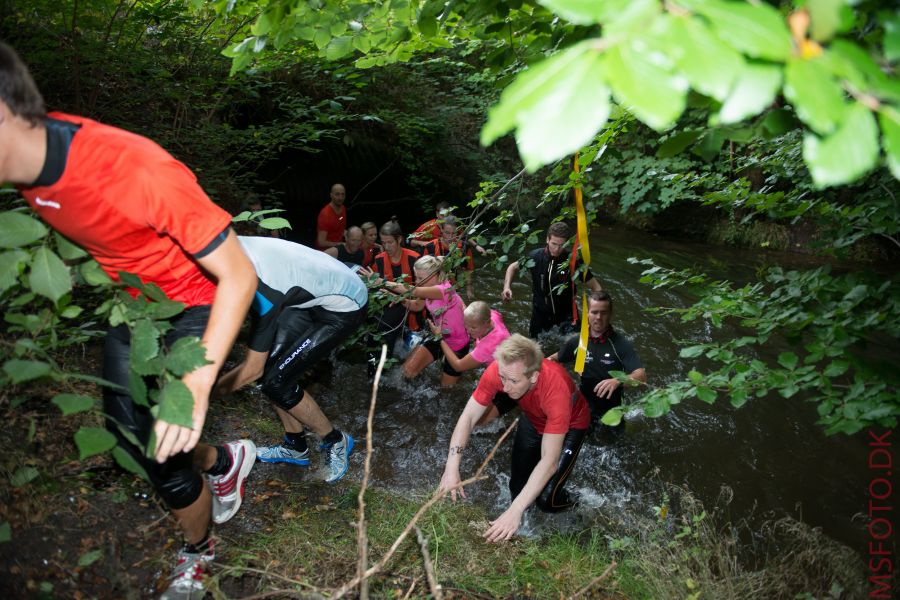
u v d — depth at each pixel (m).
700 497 3.97
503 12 2.73
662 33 0.79
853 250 9.98
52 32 5.39
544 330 6.23
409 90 10.32
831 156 0.80
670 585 2.95
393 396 5.00
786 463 4.36
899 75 0.92
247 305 1.80
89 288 4.25
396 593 2.71
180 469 2.24
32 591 2.22
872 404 2.12
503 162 11.38
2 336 3.22
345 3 2.96
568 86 0.76
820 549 3.19
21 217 1.73
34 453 2.88
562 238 5.77
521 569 3.03
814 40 0.83
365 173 9.89
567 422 3.24
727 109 0.80
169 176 1.68
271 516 3.16
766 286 8.41
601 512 3.76
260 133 6.72
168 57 6.64
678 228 11.24
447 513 3.43
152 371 1.70
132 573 2.50
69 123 1.68
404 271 5.79
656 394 2.46
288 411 3.36
